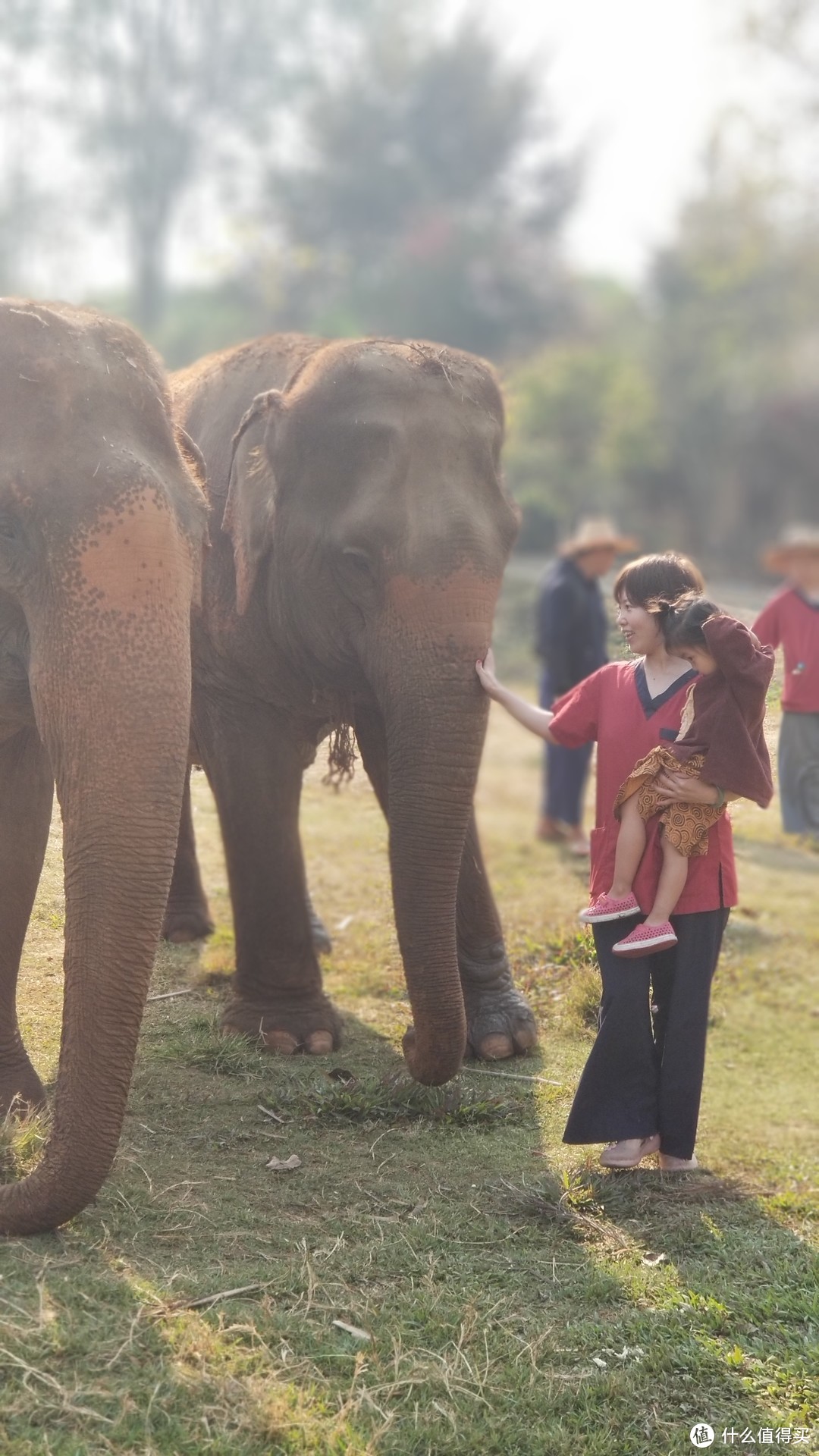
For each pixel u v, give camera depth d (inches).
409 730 165.9
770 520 1721.2
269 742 191.3
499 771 468.8
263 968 190.9
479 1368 118.6
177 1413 106.8
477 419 174.6
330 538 173.6
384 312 1840.6
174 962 215.9
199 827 257.3
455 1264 135.9
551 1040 199.6
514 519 176.7
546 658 319.0
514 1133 170.1
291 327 1664.6
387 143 1930.4
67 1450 100.7
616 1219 150.7
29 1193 121.1
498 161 1955.0
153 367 135.9
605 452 1341.0
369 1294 127.4
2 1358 108.2
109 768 118.0
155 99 1711.4
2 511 123.6
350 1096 171.0
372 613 171.2
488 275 1851.6
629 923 157.5
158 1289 121.3
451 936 162.7
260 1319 119.1
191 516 130.0
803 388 1722.4
